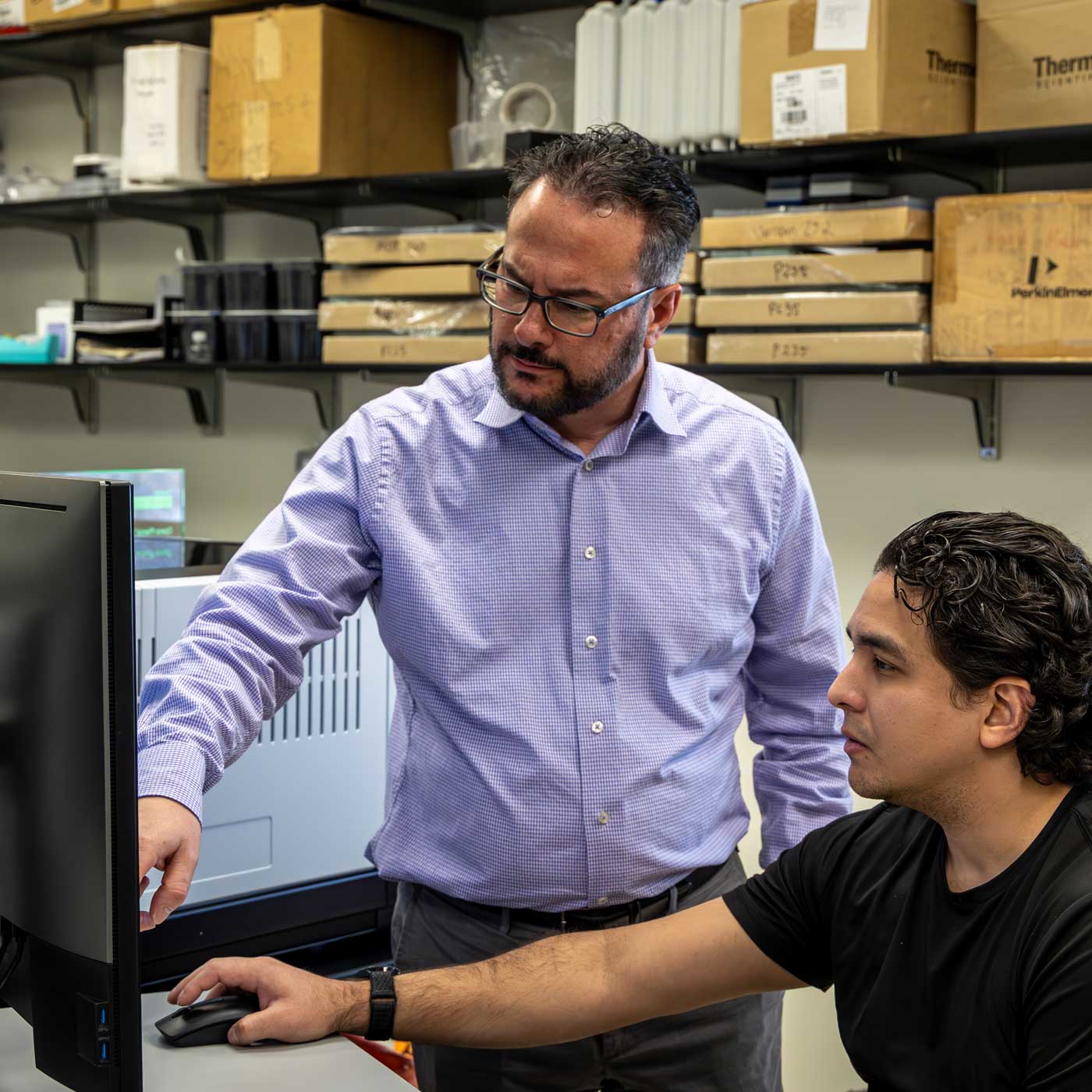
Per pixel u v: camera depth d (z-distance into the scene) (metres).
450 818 1.43
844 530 2.51
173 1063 1.06
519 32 2.74
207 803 1.41
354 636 1.54
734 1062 1.48
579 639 1.41
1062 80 2.00
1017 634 0.95
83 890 0.90
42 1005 0.97
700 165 2.33
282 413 3.15
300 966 1.55
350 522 1.44
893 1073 1.04
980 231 2.06
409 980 1.18
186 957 1.42
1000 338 2.05
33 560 0.91
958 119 2.15
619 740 1.40
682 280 2.32
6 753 0.96
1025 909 0.97
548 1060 1.43
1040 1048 0.92
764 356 2.26
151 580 1.46
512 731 1.39
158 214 3.14
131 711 0.87
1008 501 2.32
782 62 2.15
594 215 1.28
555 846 1.39
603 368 1.32
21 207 3.21
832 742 1.57
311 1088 1.02
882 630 1.01
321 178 2.68
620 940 1.22
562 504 1.42
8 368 3.25
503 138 2.59
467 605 1.41
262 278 2.85
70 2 2.97
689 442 1.46
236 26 2.72
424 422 1.45
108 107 3.42
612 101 2.39
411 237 2.56
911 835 1.11
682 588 1.43
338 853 1.54
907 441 2.43
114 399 3.45
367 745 1.56
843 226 2.17
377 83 2.72
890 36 2.06
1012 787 0.99
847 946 1.12
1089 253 1.97
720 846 1.50
